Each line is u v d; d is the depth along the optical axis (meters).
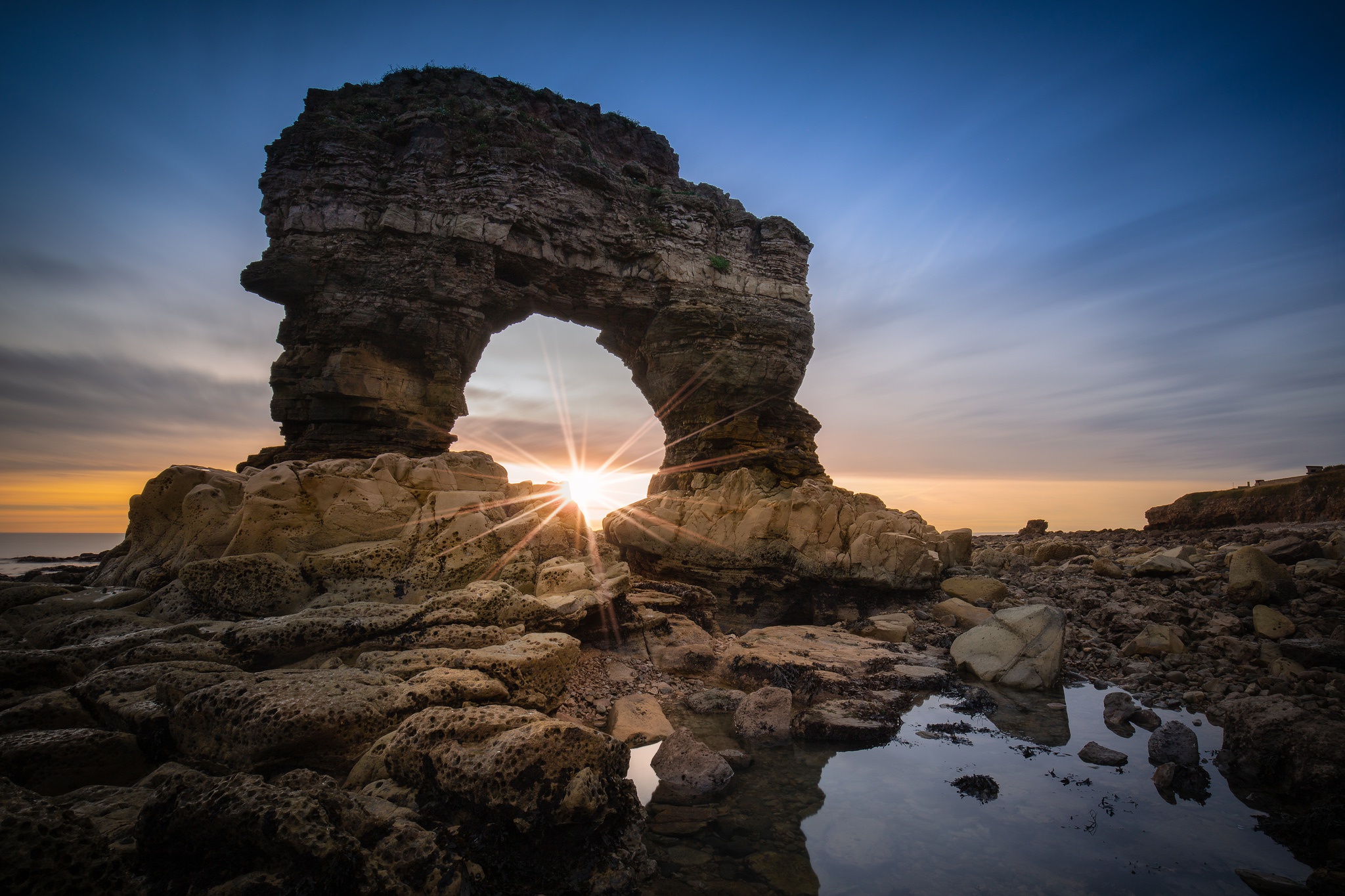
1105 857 5.23
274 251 20.27
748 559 16.16
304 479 10.38
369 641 7.86
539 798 4.54
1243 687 9.48
